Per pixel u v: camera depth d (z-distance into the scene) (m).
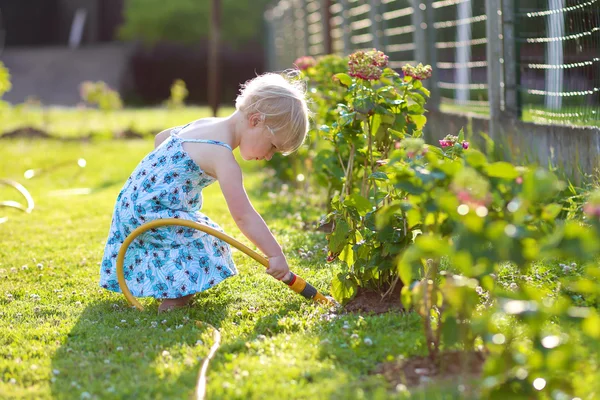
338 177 4.70
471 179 1.97
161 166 3.21
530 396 2.00
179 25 28.50
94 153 10.39
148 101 27.86
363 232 3.12
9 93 25.77
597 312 2.76
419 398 2.11
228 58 28.02
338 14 9.83
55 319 3.09
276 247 3.06
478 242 1.92
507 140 5.17
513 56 5.15
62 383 2.37
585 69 4.31
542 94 4.89
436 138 6.71
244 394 2.20
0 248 4.54
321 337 2.67
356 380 2.29
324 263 3.80
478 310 2.72
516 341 2.35
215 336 2.73
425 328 2.41
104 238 4.82
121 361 2.56
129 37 29.05
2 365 2.53
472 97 6.16
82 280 3.75
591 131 4.15
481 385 2.01
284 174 6.90
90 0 33.06
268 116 3.06
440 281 3.10
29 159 9.69
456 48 6.52
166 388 2.29
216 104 13.91
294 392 2.18
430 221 2.25
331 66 5.29
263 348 2.60
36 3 33.81
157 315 3.11
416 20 6.70
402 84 3.79
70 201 6.47
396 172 2.30
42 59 28.75
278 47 17.81
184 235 3.22
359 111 3.70
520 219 1.97
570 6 4.45
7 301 3.41
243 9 28.30
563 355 1.91
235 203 3.06
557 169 4.49
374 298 3.13
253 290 3.38
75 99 25.33
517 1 5.09
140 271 3.22
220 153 3.11
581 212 3.84
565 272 3.24
